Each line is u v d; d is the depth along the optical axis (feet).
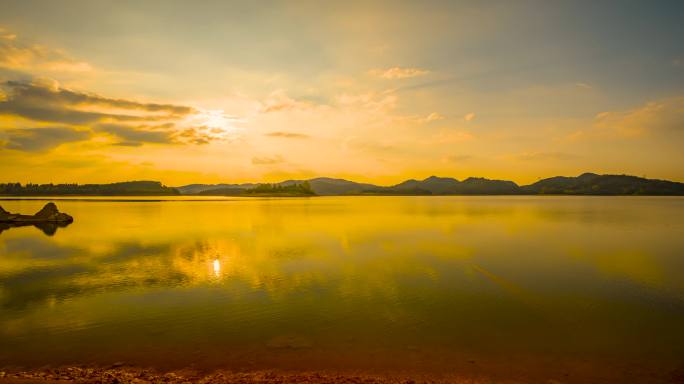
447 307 62.13
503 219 239.91
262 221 227.61
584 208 393.50
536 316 57.88
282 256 106.73
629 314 58.75
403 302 64.80
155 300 65.92
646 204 510.17
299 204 533.96
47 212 221.25
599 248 119.75
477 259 101.65
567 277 81.82
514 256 105.81
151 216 270.46
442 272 86.53
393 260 100.48
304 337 49.88
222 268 91.09
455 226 193.57
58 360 43.32
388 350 46.11
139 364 42.34
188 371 40.70
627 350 46.29
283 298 67.05
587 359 43.98
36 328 53.21
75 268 91.61
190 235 156.66
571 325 54.29
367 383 38.19
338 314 58.80
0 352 45.39
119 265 94.89
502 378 39.60
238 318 57.21
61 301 65.41
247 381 38.40
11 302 64.95
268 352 45.50
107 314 59.00
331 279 80.38
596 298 66.95
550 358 44.19
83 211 330.75
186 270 88.99
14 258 104.37
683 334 51.06
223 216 272.72
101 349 46.32
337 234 159.43
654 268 90.12
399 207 432.25
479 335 50.70
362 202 646.74
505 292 70.59
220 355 44.68
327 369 41.32
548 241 136.15
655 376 40.01
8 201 591.78
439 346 47.26
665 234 156.25
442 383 38.47
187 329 52.70
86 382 37.32
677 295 68.64
